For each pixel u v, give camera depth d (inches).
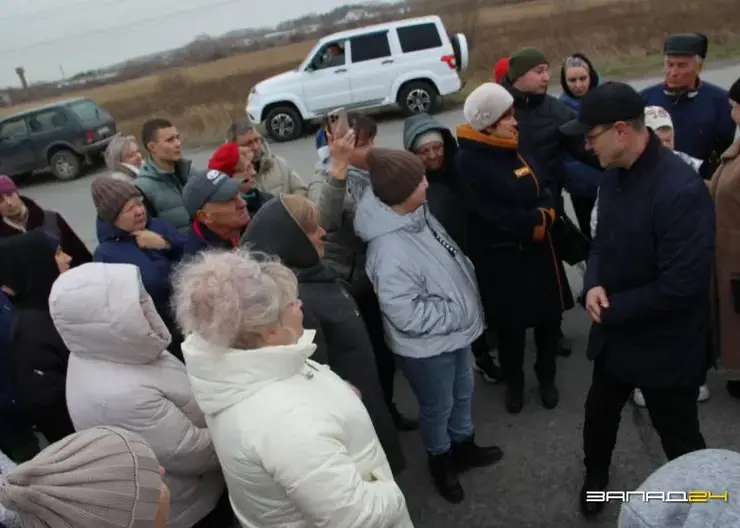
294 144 461.7
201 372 54.2
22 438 110.3
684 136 134.8
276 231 76.2
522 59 121.3
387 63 465.7
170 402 70.1
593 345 87.4
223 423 54.2
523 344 119.3
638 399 116.2
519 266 112.4
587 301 83.0
